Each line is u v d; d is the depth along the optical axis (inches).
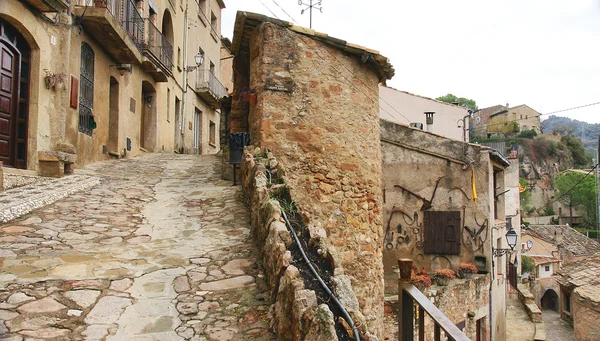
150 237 215.0
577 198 2058.3
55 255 183.6
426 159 450.6
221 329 130.6
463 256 435.8
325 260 150.0
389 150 453.7
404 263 120.9
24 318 129.4
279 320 126.6
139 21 526.3
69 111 374.0
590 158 2906.0
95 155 444.8
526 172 2568.9
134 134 564.1
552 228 1493.6
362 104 303.9
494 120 3026.6
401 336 118.7
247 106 352.2
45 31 340.5
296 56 278.2
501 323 506.0
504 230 558.3
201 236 215.9
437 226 439.8
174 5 720.3
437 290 354.6
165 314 138.3
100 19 388.5
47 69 344.5
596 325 537.0
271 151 266.1
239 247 199.5
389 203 446.6
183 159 538.6
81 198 281.6
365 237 292.5
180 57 768.9
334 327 109.3
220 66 1068.5
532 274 1140.5
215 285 159.6
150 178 374.9
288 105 273.0
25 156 323.6
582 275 639.8
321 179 276.5
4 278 156.6
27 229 214.2
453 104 738.2
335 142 284.2
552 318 940.0
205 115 964.0
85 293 149.0
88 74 422.6
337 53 293.1
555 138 2832.2
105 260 181.3
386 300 349.1
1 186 273.4
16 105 317.1
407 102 729.0
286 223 173.9
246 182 266.8
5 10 291.7
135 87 565.0
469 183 440.8
